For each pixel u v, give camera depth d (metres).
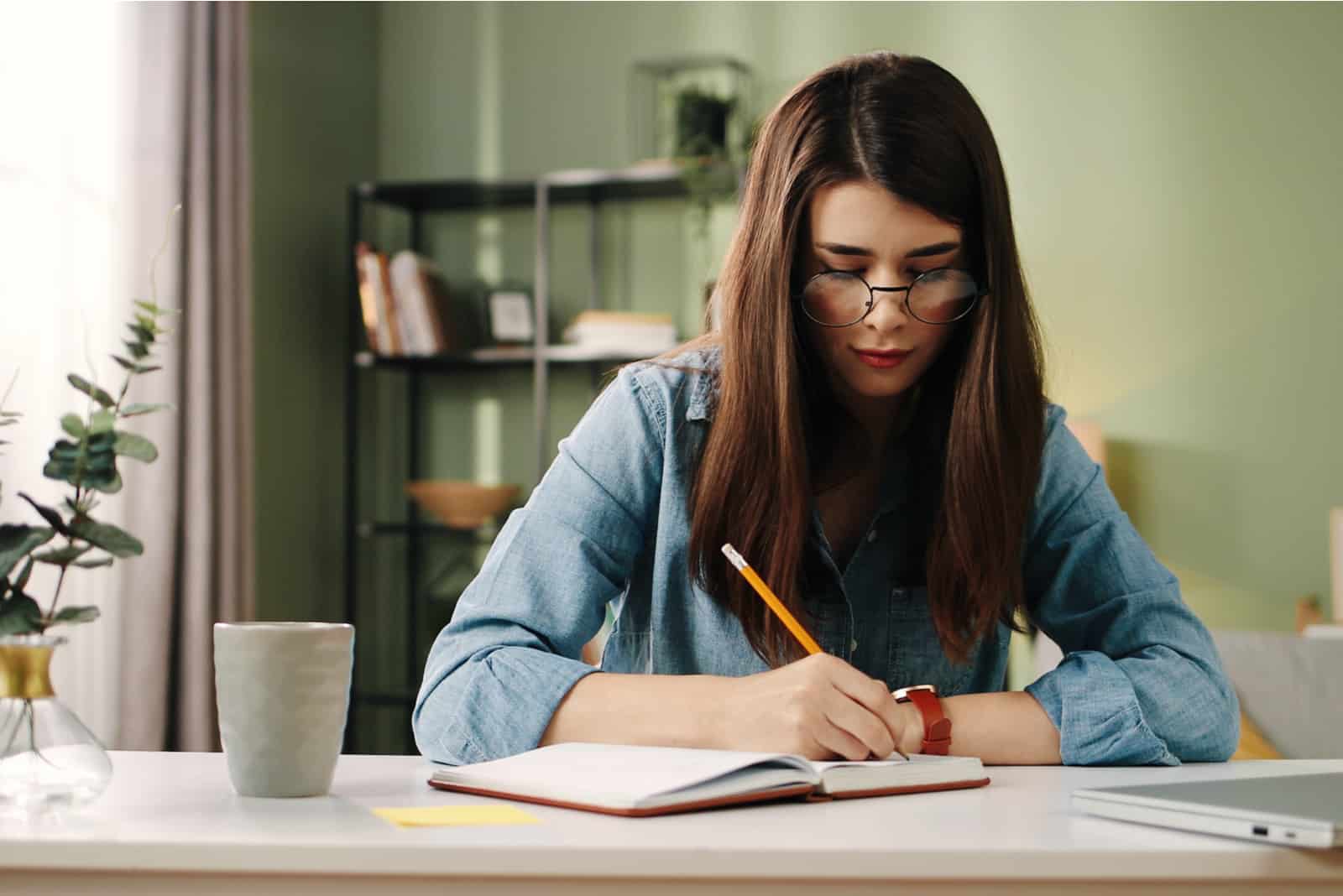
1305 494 3.92
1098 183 4.07
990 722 1.13
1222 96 4.00
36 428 2.83
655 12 4.34
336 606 4.31
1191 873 0.73
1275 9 3.97
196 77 3.35
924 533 1.32
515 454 4.38
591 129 4.38
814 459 1.30
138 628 3.10
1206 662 1.24
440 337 4.12
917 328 1.20
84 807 0.85
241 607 3.43
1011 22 4.13
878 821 0.82
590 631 1.25
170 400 3.19
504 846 0.73
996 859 0.72
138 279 3.13
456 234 4.45
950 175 1.17
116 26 3.12
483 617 1.19
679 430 1.29
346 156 4.39
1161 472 4.02
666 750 0.97
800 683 1.01
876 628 1.34
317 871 0.73
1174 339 4.02
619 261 4.34
